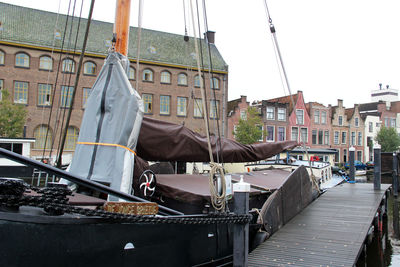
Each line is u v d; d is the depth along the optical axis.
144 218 3.79
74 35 31.86
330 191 11.66
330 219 7.67
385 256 8.40
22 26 30.38
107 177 4.63
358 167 39.88
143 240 4.03
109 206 3.72
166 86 34.78
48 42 30.17
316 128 43.34
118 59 5.06
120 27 5.43
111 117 4.82
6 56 29.00
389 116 57.00
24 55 29.59
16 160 3.26
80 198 4.13
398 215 13.84
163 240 4.28
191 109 35.38
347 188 12.59
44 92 29.94
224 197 5.02
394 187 17.44
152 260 4.14
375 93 81.31
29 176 17.33
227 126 36.69
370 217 7.80
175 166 9.74
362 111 68.62
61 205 3.31
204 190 5.72
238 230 4.91
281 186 7.29
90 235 3.54
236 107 37.00
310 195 9.42
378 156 12.34
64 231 3.35
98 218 3.56
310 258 5.43
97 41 32.38
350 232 6.71
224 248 5.29
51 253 3.28
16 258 3.13
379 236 10.27
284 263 5.23
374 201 9.62
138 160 5.29
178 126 6.10
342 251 5.71
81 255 3.47
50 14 32.47
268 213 6.62
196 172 13.92
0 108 26.12
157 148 5.85
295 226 7.16
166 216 4.24
